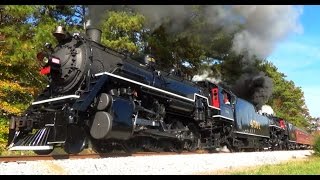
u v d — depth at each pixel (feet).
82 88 30.55
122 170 22.59
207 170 25.43
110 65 32.53
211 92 47.11
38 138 29.04
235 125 51.75
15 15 42.57
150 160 25.94
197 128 43.65
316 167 29.40
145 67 35.91
